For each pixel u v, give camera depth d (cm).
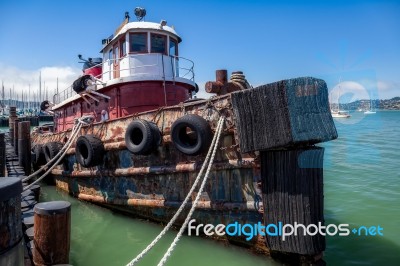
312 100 510
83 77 984
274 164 536
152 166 736
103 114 1032
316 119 510
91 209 938
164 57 1017
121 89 970
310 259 521
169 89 997
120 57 1032
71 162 1048
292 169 517
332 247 639
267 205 543
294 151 515
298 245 516
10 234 318
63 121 1445
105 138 865
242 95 541
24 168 1291
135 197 788
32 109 8088
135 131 729
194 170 647
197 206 644
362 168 1370
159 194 729
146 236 720
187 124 618
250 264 570
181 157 677
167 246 653
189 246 648
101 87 989
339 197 1000
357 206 908
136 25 996
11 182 325
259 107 524
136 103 959
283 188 526
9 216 317
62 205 487
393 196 993
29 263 503
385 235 695
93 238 720
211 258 596
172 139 650
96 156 848
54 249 468
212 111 614
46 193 1154
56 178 1211
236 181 591
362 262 575
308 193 507
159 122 719
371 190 1066
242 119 541
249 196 573
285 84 498
